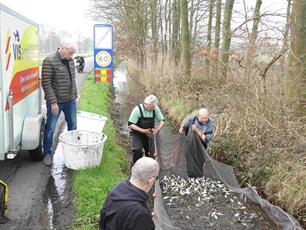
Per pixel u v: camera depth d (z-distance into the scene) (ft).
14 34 19.88
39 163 23.98
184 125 23.94
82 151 22.02
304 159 21.47
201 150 23.32
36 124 22.25
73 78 24.41
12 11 19.38
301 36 24.88
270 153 23.81
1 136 18.60
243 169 25.86
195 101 39.73
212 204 20.75
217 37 48.06
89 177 21.02
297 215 19.72
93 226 16.10
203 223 18.88
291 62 25.58
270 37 30.68
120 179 22.12
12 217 16.81
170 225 15.78
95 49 61.11
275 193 21.75
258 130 26.37
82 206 17.87
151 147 24.93
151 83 60.29
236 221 19.25
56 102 23.06
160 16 79.77
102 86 63.41
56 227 16.12
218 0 47.93
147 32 84.12
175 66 53.42
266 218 19.63
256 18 34.68
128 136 35.76
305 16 24.72
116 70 138.51
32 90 24.85
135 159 24.32
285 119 24.61
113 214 9.83
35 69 25.84
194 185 22.58
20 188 19.97
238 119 28.68
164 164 23.20
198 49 46.29
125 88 77.41
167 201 20.71
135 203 9.77
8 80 18.97
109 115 43.21
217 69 39.83
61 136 23.04
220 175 23.73
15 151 20.24
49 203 18.37
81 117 31.89
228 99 31.89
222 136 28.73
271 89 28.09
